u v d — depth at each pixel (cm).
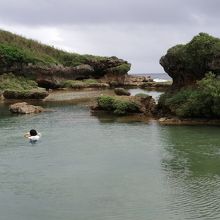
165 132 4522
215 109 4838
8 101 7919
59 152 3734
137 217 2380
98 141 4162
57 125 5109
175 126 4862
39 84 10669
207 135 4312
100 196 2686
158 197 2659
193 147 3841
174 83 5794
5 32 11862
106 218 2373
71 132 4647
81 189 2806
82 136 4419
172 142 4050
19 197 2678
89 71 12344
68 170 3206
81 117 5775
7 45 11125
